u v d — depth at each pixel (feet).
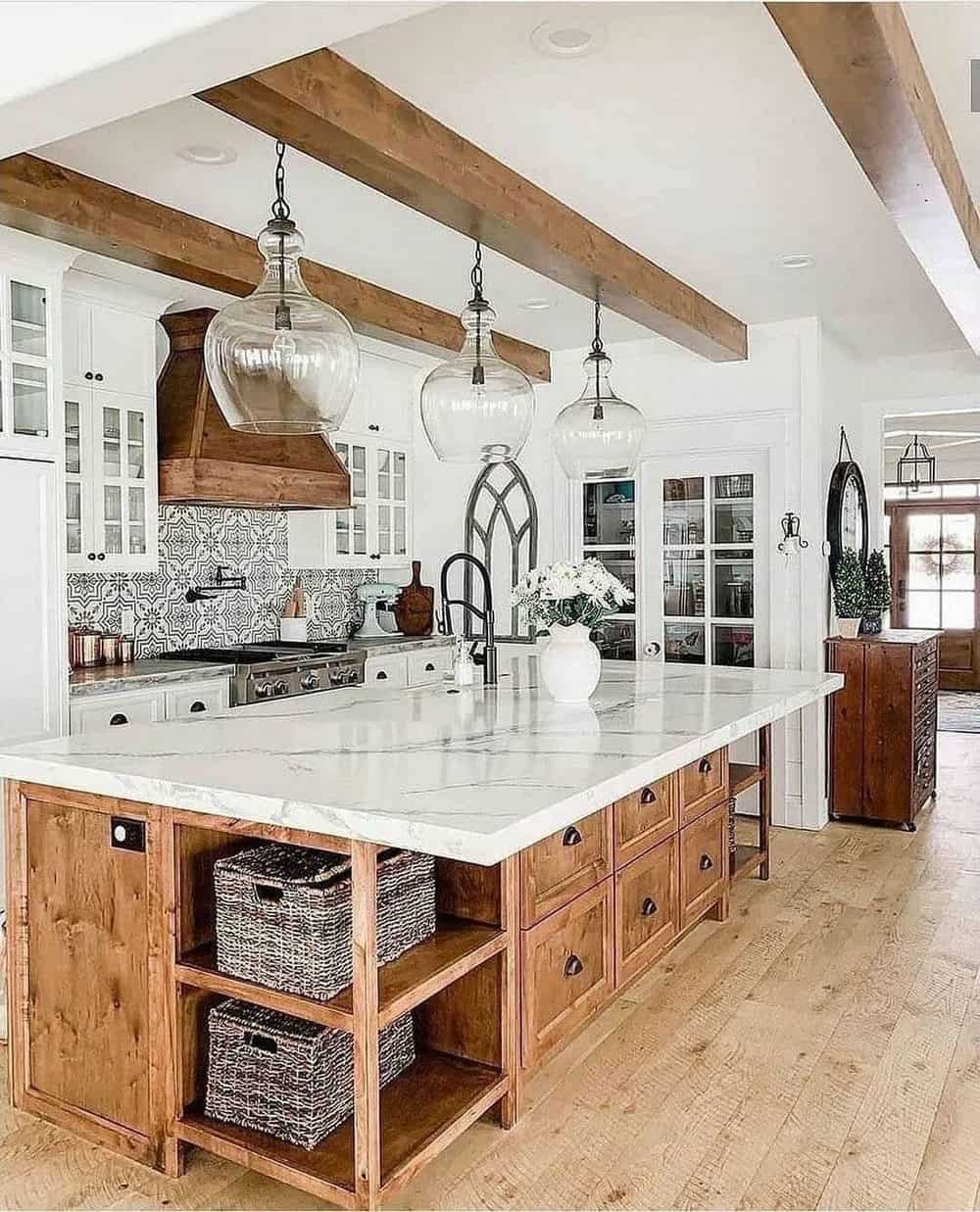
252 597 18.34
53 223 10.06
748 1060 9.21
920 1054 9.30
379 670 18.16
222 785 7.02
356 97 8.14
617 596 11.18
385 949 7.37
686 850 11.26
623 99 8.74
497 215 10.05
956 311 13.83
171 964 7.52
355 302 14.17
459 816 6.23
